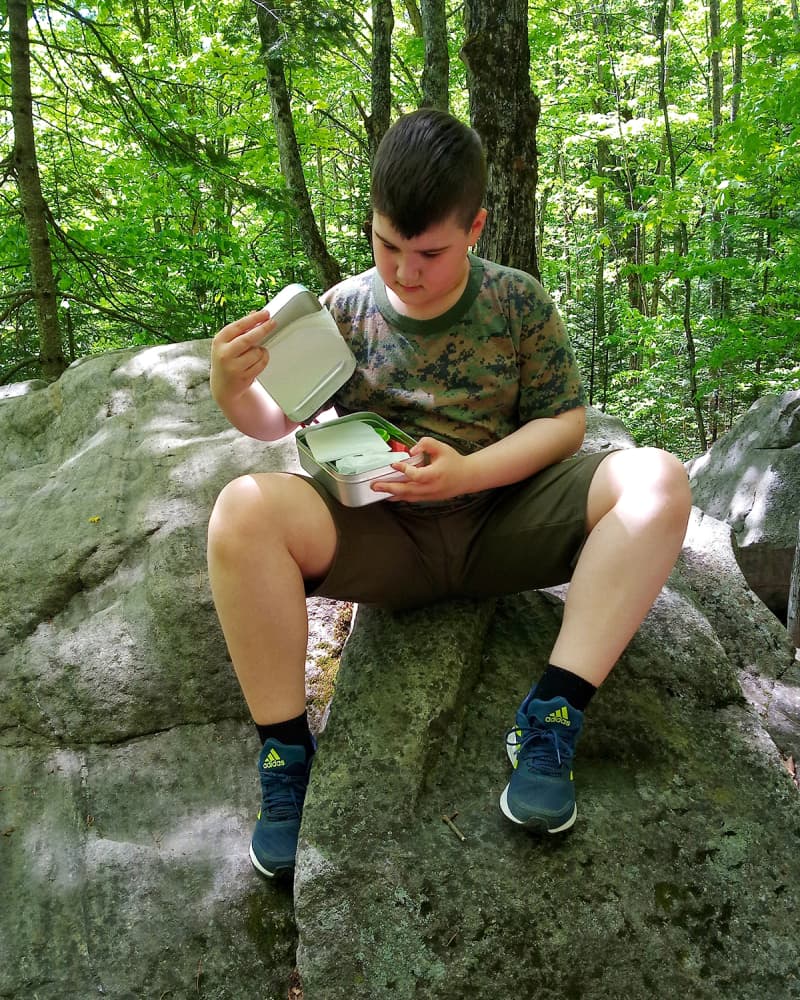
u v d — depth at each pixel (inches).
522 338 62.3
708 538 91.6
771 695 77.9
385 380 63.2
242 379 58.1
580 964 51.3
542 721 55.1
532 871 54.6
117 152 282.8
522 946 51.7
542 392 64.0
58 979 57.8
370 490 55.0
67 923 60.6
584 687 54.9
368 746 61.1
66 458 102.9
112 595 83.1
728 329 283.9
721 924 53.2
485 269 61.6
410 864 54.7
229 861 64.4
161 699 75.2
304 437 59.8
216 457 94.6
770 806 59.5
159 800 69.4
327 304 65.6
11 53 189.0
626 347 413.4
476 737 64.1
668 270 295.6
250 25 275.3
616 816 57.9
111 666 76.5
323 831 56.4
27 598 82.9
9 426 110.3
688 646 69.8
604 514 58.6
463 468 56.9
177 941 59.7
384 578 62.8
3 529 91.0
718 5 421.4
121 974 58.1
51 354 199.9
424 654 66.8
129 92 214.8
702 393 316.8
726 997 50.6
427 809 58.4
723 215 298.8
